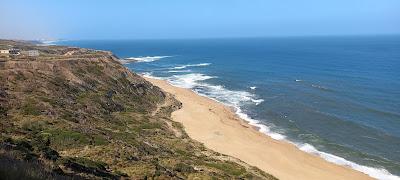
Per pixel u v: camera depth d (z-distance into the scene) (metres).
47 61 67.00
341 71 127.25
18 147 25.55
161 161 35.41
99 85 65.94
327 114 68.81
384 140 54.81
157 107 68.19
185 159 38.66
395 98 81.06
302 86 97.44
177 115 64.31
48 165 22.08
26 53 92.12
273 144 52.25
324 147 52.22
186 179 31.05
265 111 71.69
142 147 38.91
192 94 87.12
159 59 189.75
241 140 52.91
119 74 74.25
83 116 47.31
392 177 42.47
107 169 28.88
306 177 41.81
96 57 78.38
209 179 31.62
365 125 62.03
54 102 48.59
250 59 179.50
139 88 74.00
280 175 41.62
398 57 177.25
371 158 48.12
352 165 45.94
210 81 109.00
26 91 51.31
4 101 43.94
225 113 68.69
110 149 34.38
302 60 169.12
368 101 78.69
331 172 43.53
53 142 34.44
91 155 32.41
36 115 41.84
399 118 65.88
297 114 69.38
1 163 12.78
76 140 35.31
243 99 82.75
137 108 62.84
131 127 49.78
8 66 61.56
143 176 28.27
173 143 45.47
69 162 25.86
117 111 57.78
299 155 48.56
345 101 78.94
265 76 117.75
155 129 50.94
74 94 57.34
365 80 106.25
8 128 34.78
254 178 36.28
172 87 95.38
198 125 58.84
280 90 92.75
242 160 45.03
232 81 108.06
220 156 43.62
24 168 13.20
